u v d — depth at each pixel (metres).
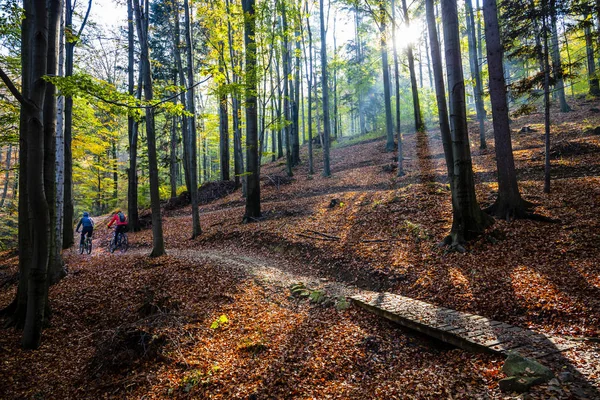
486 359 5.12
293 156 30.81
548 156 11.72
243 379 5.76
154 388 5.78
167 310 8.21
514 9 12.05
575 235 8.52
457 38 9.72
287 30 16.89
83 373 6.30
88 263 13.21
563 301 6.25
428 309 7.12
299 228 14.44
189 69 15.95
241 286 9.75
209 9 18.77
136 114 8.48
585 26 11.84
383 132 34.25
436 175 17.39
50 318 8.05
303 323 7.58
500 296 6.96
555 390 4.00
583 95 27.03
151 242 17.16
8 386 5.92
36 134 6.67
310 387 5.35
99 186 31.14
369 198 16.08
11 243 25.33
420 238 10.81
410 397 4.64
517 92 12.52
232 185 27.28
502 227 9.85
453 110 9.86
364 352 6.14
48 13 6.92
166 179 36.50
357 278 9.84
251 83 15.89
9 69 11.74
